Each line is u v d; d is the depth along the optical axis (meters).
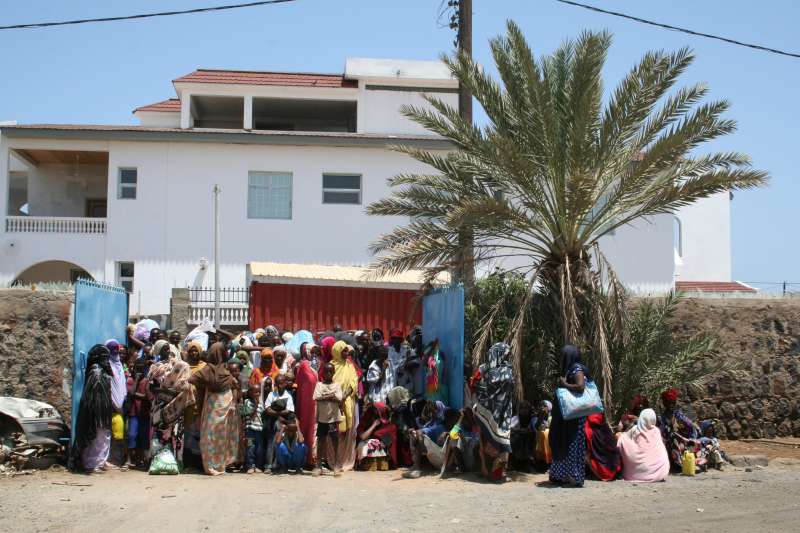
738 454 11.95
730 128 10.84
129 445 10.31
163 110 29.38
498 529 7.04
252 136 24.89
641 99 10.94
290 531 7.00
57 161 27.58
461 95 14.02
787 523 7.22
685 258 36.78
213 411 9.94
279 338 12.96
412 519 7.44
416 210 12.00
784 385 13.76
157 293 24.53
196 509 7.81
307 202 25.17
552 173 11.09
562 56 12.25
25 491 8.60
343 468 10.18
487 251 12.61
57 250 24.64
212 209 24.94
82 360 10.16
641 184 11.03
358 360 11.54
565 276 10.92
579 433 9.27
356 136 25.20
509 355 10.14
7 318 11.61
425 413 10.58
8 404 10.31
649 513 7.64
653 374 11.30
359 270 19.70
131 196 25.06
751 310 13.96
